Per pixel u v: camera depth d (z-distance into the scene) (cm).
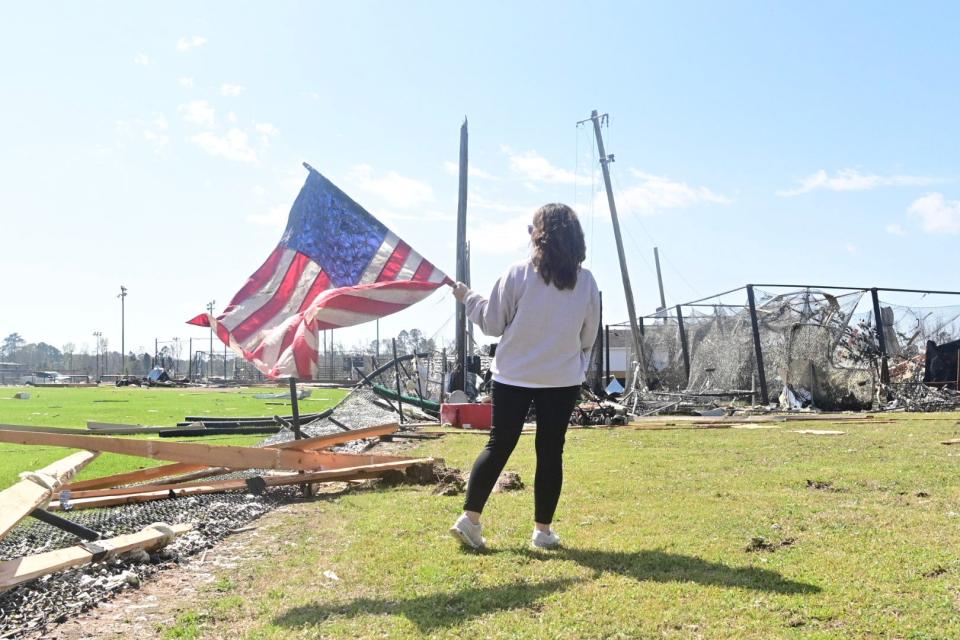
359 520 499
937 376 2308
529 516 495
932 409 2012
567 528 462
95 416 1608
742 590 329
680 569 364
